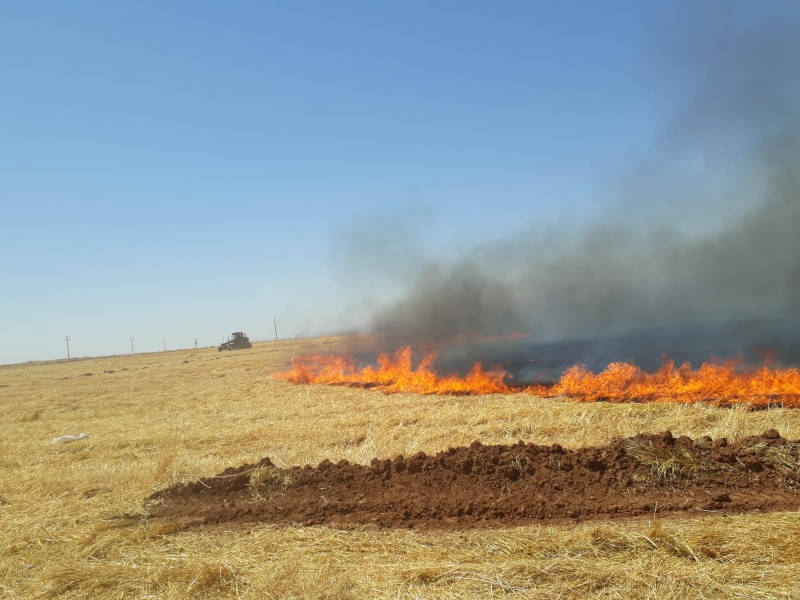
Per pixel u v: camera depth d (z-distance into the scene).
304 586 5.33
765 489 7.40
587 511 7.07
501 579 5.21
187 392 27.58
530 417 12.91
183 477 10.05
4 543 7.34
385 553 6.16
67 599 5.62
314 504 7.98
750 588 4.82
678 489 7.55
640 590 4.89
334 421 15.02
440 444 11.31
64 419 21.56
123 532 7.45
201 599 5.38
